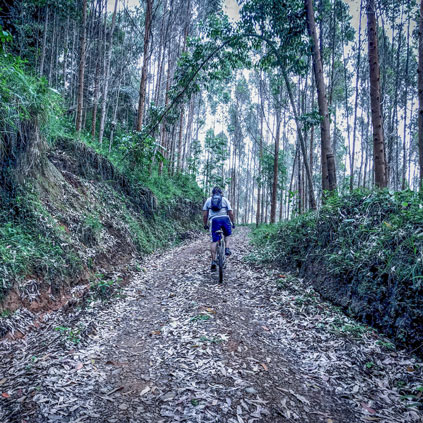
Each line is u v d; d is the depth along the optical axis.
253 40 8.85
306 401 2.26
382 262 3.77
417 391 2.42
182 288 5.20
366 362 2.86
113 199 9.16
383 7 10.67
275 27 8.45
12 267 3.77
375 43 6.69
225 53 9.23
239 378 2.47
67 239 5.38
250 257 7.38
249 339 3.24
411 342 3.01
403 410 2.23
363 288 3.83
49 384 2.35
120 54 18.02
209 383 2.38
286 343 3.28
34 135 5.34
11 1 8.55
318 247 5.29
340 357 2.96
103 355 2.96
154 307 4.43
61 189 6.67
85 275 5.22
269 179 23.11
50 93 5.69
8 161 4.70
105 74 12.98
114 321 3.90
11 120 4.57
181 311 4.06
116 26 17.62
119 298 4.82
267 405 2.16
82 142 9.08
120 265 6.80
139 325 3.77
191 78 9.72
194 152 25.25
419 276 3.13
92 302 4.42
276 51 8.62
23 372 2.54
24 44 9.42
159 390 2.31
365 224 4.46
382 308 3.49
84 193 7.72
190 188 20.92
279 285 5.08
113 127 16.12
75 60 18.03
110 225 7.90
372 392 2.44
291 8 8.02
